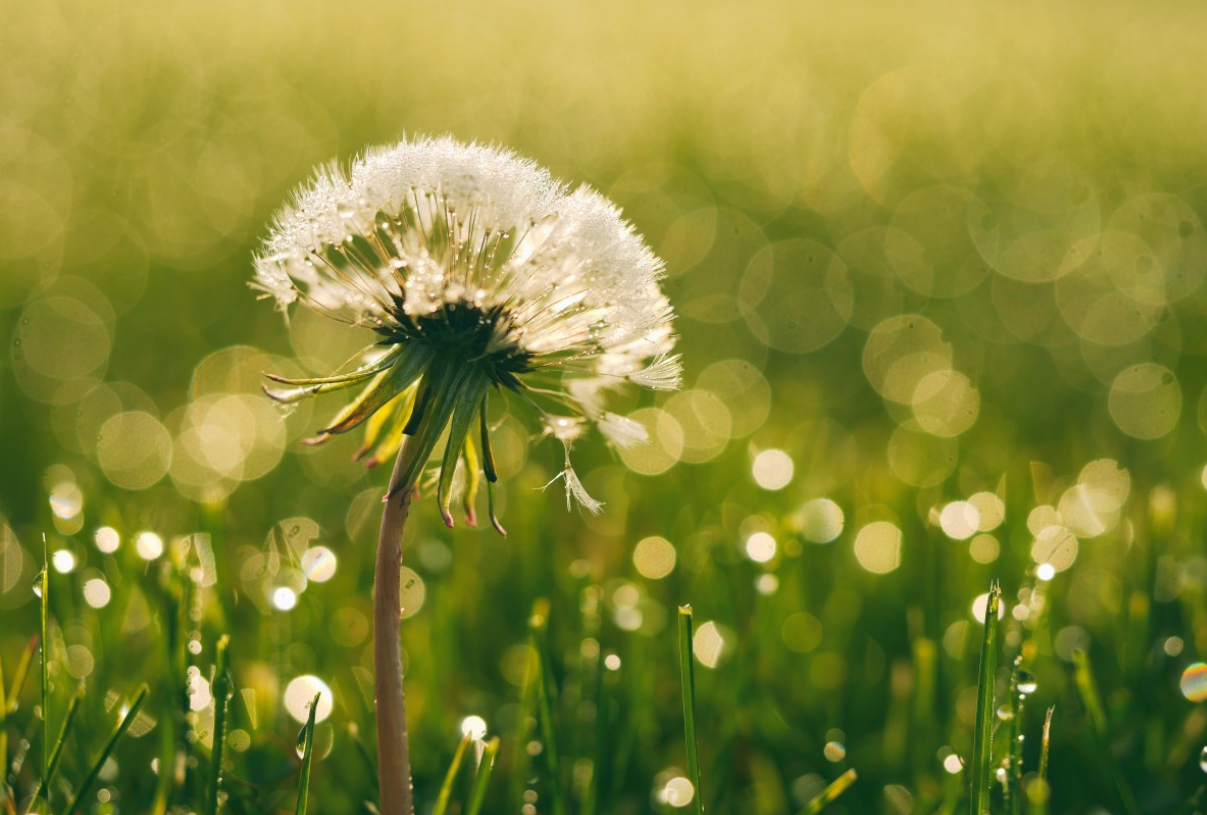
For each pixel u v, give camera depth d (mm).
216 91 13672
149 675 2889
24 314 6242
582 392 2066
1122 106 15859
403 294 1888
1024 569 3723
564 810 2379
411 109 13922
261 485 4988
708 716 3113
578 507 4578
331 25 18469
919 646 2820
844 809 2859
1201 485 4230
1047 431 5836
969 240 10289
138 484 4883
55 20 15266
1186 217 10672
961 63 19125
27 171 10109
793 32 22000
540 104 15023
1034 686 2199
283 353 6734
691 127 14688
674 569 3885
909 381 6738
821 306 8398
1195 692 2934
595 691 2822
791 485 4312
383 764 1811
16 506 4484
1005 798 2146
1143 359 7102
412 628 3432
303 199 1987
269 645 2938
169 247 8672
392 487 1819
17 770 2361
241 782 2344
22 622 3537
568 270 1936
